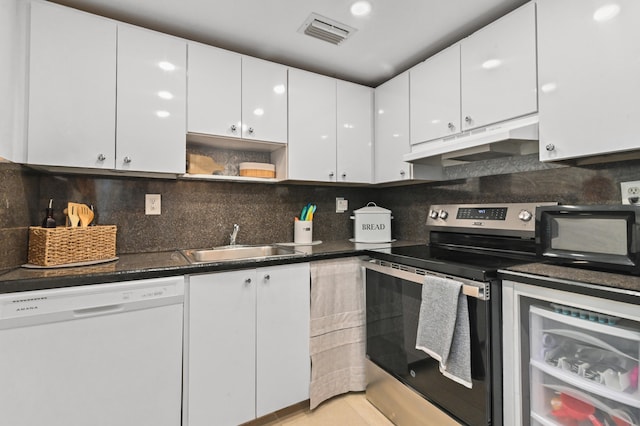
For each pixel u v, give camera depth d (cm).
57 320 115
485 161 195
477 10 158
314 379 175
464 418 128
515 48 147
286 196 238
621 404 100
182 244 199
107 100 149
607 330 95
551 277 105
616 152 117
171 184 196
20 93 131
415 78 202
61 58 140
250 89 189
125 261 151
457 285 127
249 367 156
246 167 205
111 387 124
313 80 212
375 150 237
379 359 178
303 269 173
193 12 158
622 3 112
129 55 155
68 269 129
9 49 122
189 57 171
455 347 128
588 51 121
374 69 223
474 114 166
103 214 177
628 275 103
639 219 102
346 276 188
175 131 166
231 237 211
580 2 124
